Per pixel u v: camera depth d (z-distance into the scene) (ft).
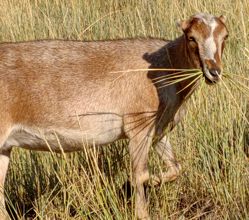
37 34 63.41
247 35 57.21
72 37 65.10
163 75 41.01
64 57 41.29
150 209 42.29
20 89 40.16
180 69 39.42
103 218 39.11
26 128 40.91
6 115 40.06
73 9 71.15
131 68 41.09
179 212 42.22
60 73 40.86
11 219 43.88
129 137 41.39
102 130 41.42
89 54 41.55
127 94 40.98
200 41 37.86
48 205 42.96
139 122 41.11
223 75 38.63
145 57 41.34
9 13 69.67
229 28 59.62
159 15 64.49
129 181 44.32
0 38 64.85
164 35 59.67
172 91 41.19
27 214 45.78
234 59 54.08
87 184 41.01
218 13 61.93
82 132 41.09
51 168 45.83
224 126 47.01
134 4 76.43
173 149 46.52
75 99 40.73
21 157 46.75
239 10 61.52
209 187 44.42
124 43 42.01
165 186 42.98
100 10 76.79
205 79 37.88
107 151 45.62
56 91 40.63
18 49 40.98
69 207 42.16
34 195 45.83
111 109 41.09
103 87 40.96
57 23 69.36
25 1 72.23
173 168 43.06
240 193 42.27
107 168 45.32
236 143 45.75
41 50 41.22
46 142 40.24
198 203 44.21
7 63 40.40
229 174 43.16
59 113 40.68
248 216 39.52
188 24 38.99
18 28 64.28
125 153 45.78
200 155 45.83
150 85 40.91
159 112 41.27
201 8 62.23
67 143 41.63
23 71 40.42
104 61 41.37
